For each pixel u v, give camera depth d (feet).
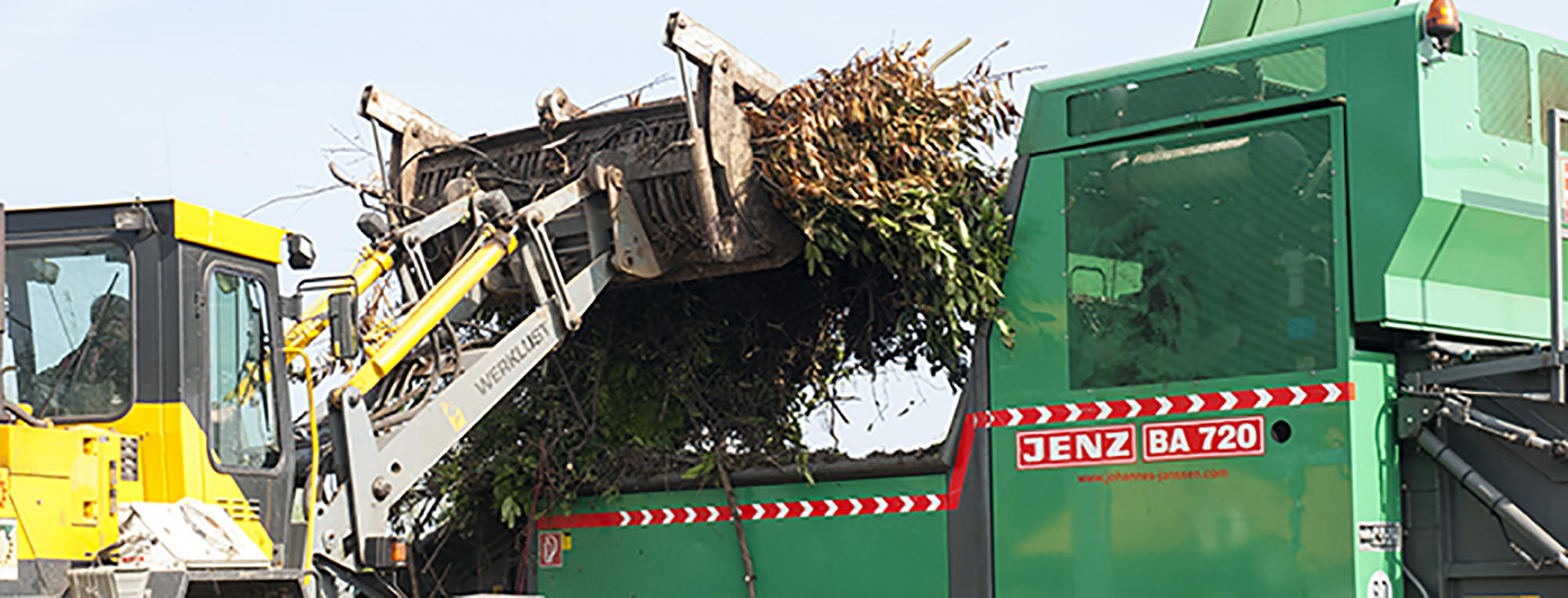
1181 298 24.26
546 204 26.20
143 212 20.20
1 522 17.54
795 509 27.66
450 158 29.73
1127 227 24.91
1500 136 23.34
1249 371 23.50
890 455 26.76
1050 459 25.18
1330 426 22.65
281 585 21.43
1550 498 21.72
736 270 28.07
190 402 20.03
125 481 19.51
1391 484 22.88
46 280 20.53
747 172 26.89
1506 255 23.70
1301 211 23.30
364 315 24.94
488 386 25.21
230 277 21.18
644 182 27.22
